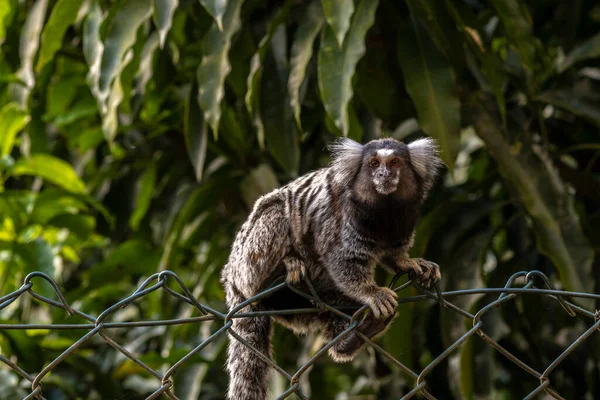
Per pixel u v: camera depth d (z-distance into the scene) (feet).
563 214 26.11
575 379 30.63
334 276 19.66
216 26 25.68
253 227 21.01
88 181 35.83
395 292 18.84
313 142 32.86
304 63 25.52
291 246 20.71
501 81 26.37
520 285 29.37
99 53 27.14
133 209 35.47
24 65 29.71
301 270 19.54
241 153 31.55
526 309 29.37
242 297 20.92
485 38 26.45
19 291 13.62
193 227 33.17
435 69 25.23
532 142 28.73
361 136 27.61
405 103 28.19
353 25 24.23
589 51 30.35
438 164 21.77
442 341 26.66
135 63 27.86
